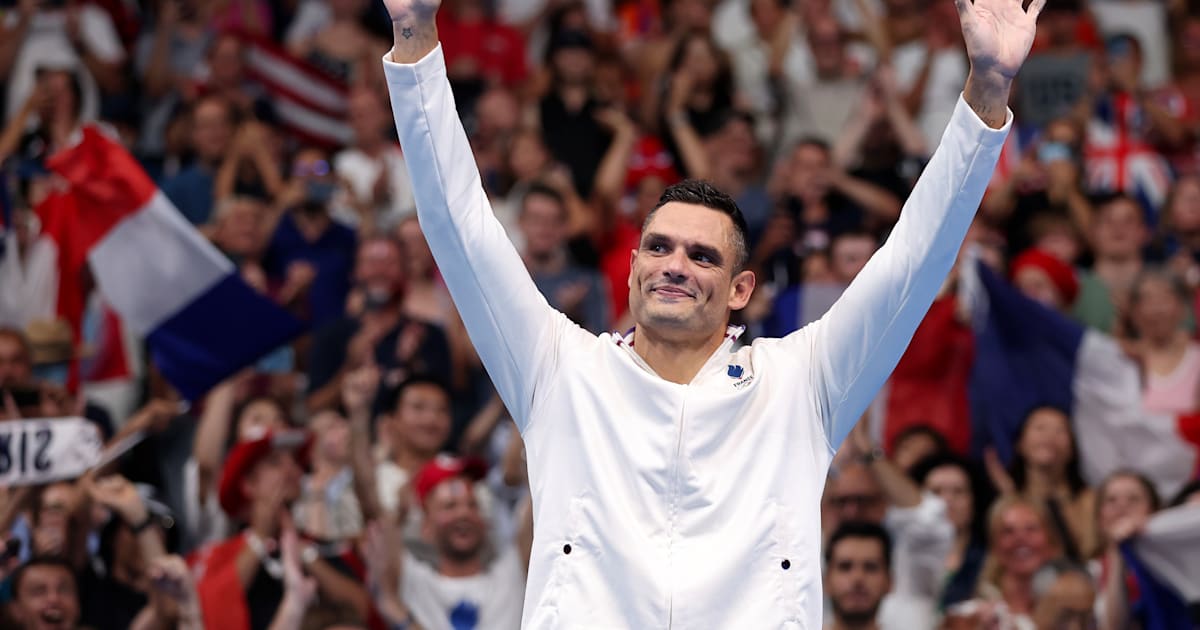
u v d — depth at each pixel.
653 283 12.09
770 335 28.91
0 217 26.89
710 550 11.63
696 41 35.62
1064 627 22.92
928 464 24.17
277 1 39.66
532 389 12.31
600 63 36.19
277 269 30.89
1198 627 23.62
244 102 35.34
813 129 35.75
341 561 23.08
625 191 33.94
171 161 33.84
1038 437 25.89
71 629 21.73
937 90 35.56
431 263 29.53
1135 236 31.22
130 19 38.19
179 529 24.88
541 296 12.57
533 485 12.20
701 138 35.00
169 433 26.66
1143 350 28.34
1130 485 24.11
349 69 37.25
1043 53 35.03
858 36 37.97
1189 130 36.12
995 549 23.31
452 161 12.12
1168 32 39.41
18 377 24.33
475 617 22.66
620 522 11.67
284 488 22.94
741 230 12.39
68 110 31.95
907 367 27.59
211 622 22.11
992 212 32.06
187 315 24.70
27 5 35.44
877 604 22.39
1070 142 32.72
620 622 11.55
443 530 22.77
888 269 11.99
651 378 11.98
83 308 27.47
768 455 11.90
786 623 11.55
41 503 22.58
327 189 31.72
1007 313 27.62
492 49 39.25
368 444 23.72
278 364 27.73
